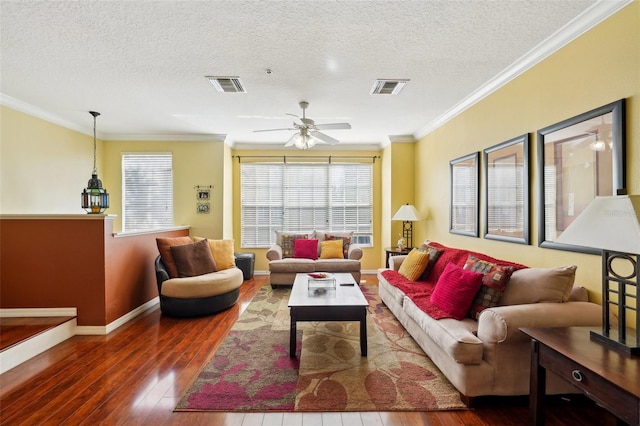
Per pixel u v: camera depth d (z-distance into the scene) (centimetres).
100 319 320
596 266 206
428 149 490
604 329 154
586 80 211
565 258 230
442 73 293
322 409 194
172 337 310
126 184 546
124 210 545
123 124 473
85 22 212
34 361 260
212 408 195
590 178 207
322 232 579
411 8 198
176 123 467
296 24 215
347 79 306
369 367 245
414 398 205
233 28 220
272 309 398
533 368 162
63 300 320
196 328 334
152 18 208
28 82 314
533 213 262
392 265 418
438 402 201
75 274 320
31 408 196
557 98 236
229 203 590
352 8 198
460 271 255
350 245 557
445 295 251
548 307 196
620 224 138
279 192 624
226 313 384
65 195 452
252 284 534
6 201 360
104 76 299
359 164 629
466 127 372
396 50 251
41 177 409
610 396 118
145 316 376
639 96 178
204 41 237
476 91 336
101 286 320
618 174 187
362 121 455
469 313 243
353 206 630
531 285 219
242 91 337
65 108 395
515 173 283
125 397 208
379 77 302
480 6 196
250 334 315
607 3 190
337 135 550
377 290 490
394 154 552
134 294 375
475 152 349
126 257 359
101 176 533
